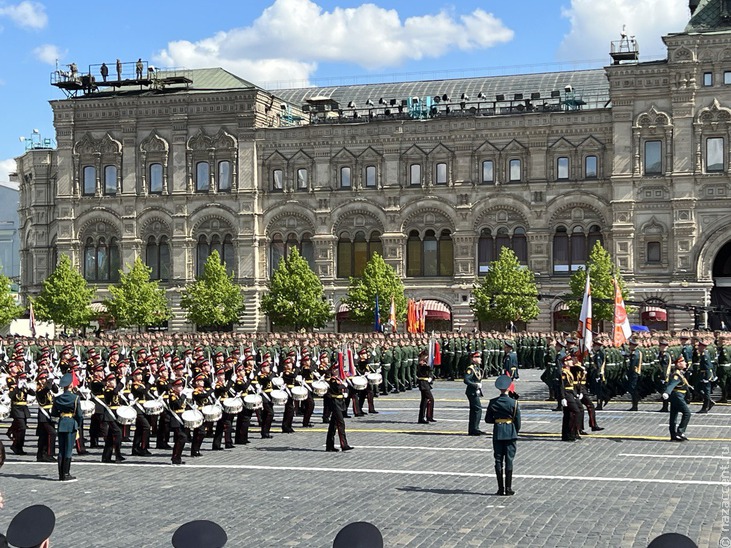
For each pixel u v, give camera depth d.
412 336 71.38
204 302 106.56
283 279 105.56
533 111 108.69
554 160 106.44
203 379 39.28
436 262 109.62
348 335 70.19
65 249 116.94
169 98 113.75
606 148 104.94
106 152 116.00
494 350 76.88
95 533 25.38
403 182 109.69
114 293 107.56
